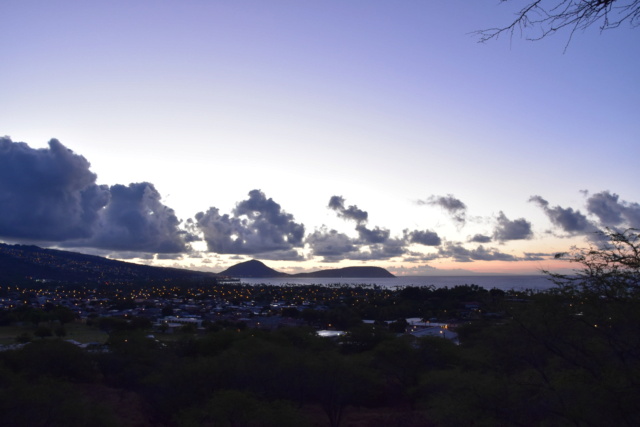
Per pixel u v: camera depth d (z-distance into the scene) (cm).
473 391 1302
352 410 3488
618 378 864
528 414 1170
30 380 3384
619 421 872
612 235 851
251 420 2228
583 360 1013
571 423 991
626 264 839
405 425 2841
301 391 3062
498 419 1222
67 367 3944
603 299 914
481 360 1476
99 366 4234
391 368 3641
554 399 1073
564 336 1041
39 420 2169
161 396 3081
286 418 2222
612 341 935
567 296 979
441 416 1616
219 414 2245
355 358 3512
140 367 3912
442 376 2706
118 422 2405
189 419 2436
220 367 3078
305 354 3303
